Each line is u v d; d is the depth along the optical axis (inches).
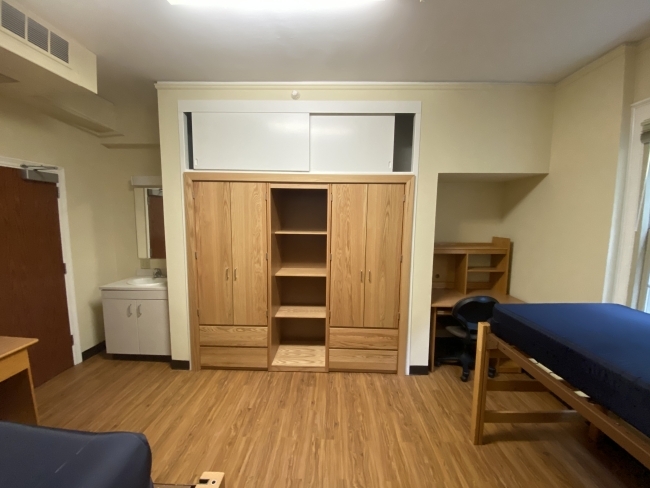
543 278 94.3
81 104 94.9
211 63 78.8
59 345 99.7
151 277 120.4
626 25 60.8
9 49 54.7
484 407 67.8
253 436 70.7
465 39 66.6
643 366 38.3
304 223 114.3
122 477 29.9
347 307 97.0
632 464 63.4
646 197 67.2
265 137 91.4
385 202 92.6
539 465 63.1
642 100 65.9
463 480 59.4
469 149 90.6
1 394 64.7
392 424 75.3
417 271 95.6
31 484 28.9
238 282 96.8
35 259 91.9
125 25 62.2
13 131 84.8
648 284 68.1
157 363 106.3
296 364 100.6
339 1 54.2
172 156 93.0
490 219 118.3
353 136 91.6
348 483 58.6
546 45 68.9
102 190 118.6
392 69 81.5
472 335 93.2
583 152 79.4
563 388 47.3
